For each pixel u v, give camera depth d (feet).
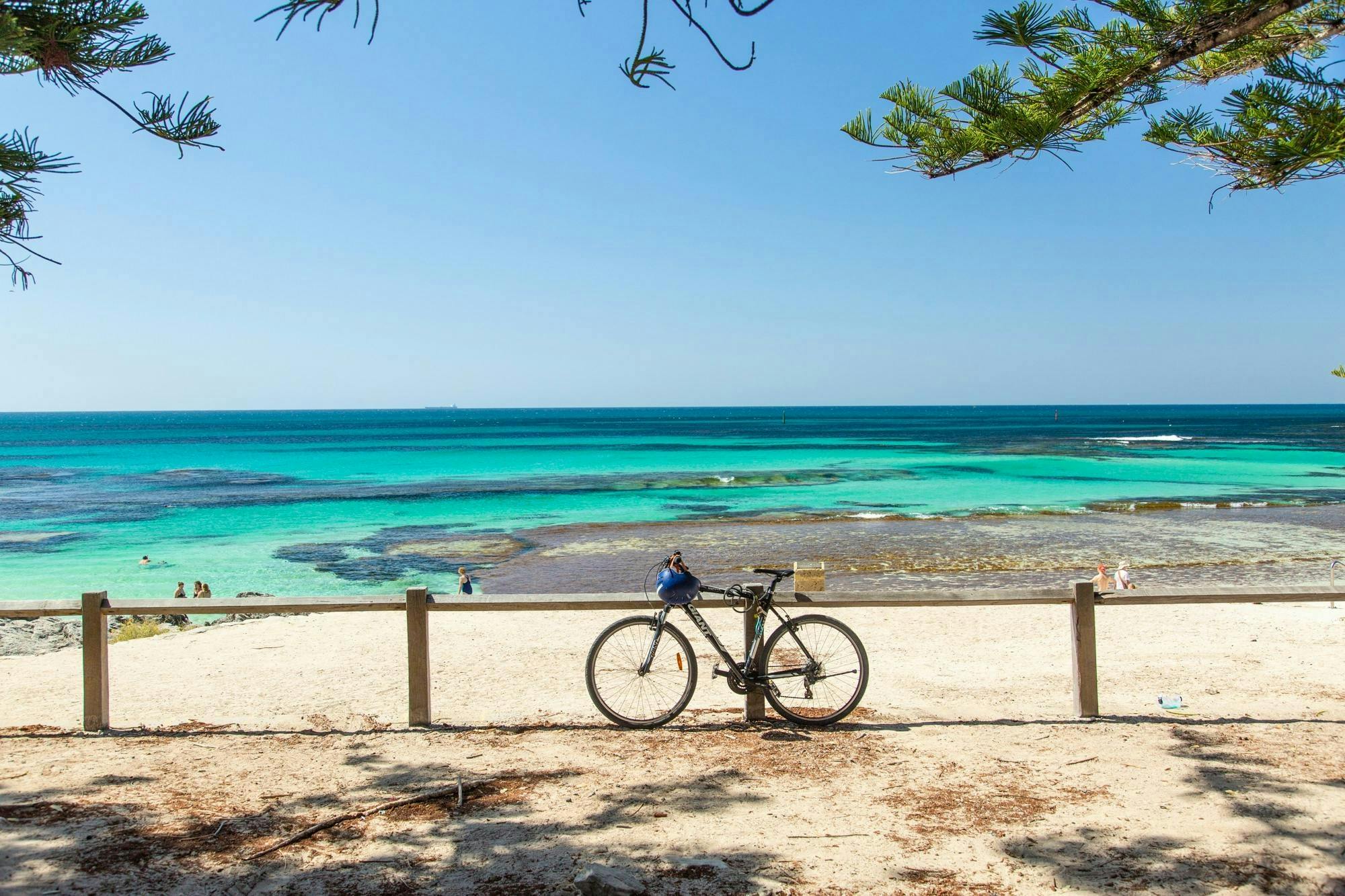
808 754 16.71
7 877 11.57
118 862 12.00
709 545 82.84
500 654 34.68
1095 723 18.67
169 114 11.42
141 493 145.89
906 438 337.93
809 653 18.90
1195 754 16.31
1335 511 104.58
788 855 12.13
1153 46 10.60
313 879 11.54
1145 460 202.18
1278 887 11.02
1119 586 53.57
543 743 17.56
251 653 35.09
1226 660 30.42
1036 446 275.18
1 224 11.28
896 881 11.35
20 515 115.14
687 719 19.45
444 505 120.37
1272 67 10.57
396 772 15.84
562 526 98.63
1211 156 11.45
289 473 189.98
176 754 17.15
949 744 17.20
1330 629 36.60
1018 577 65.21
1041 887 11.11
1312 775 14.99
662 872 11.60
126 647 36.68
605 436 374.22
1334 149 9.76
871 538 85.66
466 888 11.26
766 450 256.93
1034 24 10.48
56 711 24.99
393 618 44.42
